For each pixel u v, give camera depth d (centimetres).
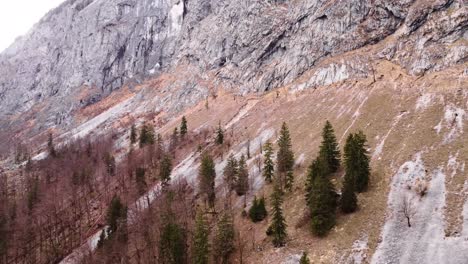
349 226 7744
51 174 16012
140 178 12875
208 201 10606
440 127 9388
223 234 8350
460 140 8756
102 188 13900
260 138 13200
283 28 18775
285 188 9762
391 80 12631
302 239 7944
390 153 9231
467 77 10950
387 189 8269
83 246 10406
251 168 11462
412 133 9588
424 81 11719
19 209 12556
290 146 10569
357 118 11344
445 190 7725
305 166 10250
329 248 7412
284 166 10262
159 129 19112
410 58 13062
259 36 19775
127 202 12212
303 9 18412
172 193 10981
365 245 7188
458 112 9688
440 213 7294
